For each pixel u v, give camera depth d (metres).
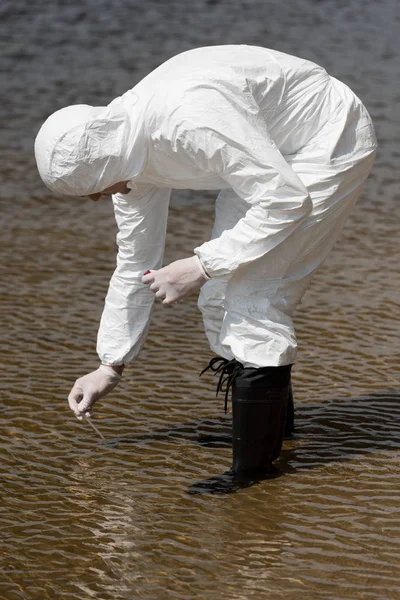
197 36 25.03
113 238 13.34
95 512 7.09
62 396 8.94
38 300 11.18
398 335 10.15
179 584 6.20
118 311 7.77
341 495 7.25
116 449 8.05
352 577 6.23
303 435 8.23
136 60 22.77
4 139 17.58
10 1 28.97
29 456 7.91
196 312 11.09
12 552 6.59
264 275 7.04
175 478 7.57
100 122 6.61
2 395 8.91
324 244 7.28
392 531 6.75
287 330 7.18
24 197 14.98
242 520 6.95
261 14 27.75
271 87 6.98
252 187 6.71
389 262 12.28
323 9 28.42
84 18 27.28
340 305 10.95
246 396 7.29
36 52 23.66
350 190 7.27
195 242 13.02
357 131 7.28
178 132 6.59
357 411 8.60
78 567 6.42
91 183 6.68
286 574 6.28
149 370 9.50
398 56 23.14
